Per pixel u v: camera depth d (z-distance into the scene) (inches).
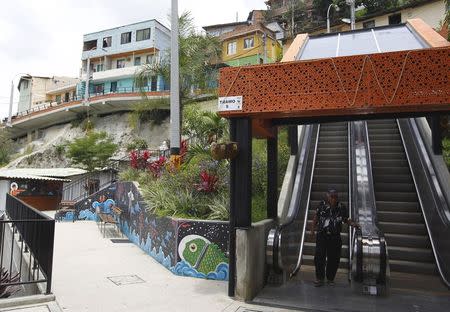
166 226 319.9
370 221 294.4
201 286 257.8
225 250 276.4
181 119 622.8
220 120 579.5
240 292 229.5
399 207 355.9
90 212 681.6
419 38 339.9
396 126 497.7
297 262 305.4
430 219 322.7
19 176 849.5
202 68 643.5
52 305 209.3
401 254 304.0
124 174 608.7
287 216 320.2
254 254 240.1
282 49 1446.9
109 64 1819.6
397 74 199.8
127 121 1510.8
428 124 424.8
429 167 353.4
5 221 226.7
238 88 232.8
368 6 1354.6
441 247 288.2
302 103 217.2
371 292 244.5
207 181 332.2
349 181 390.3
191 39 637.9
